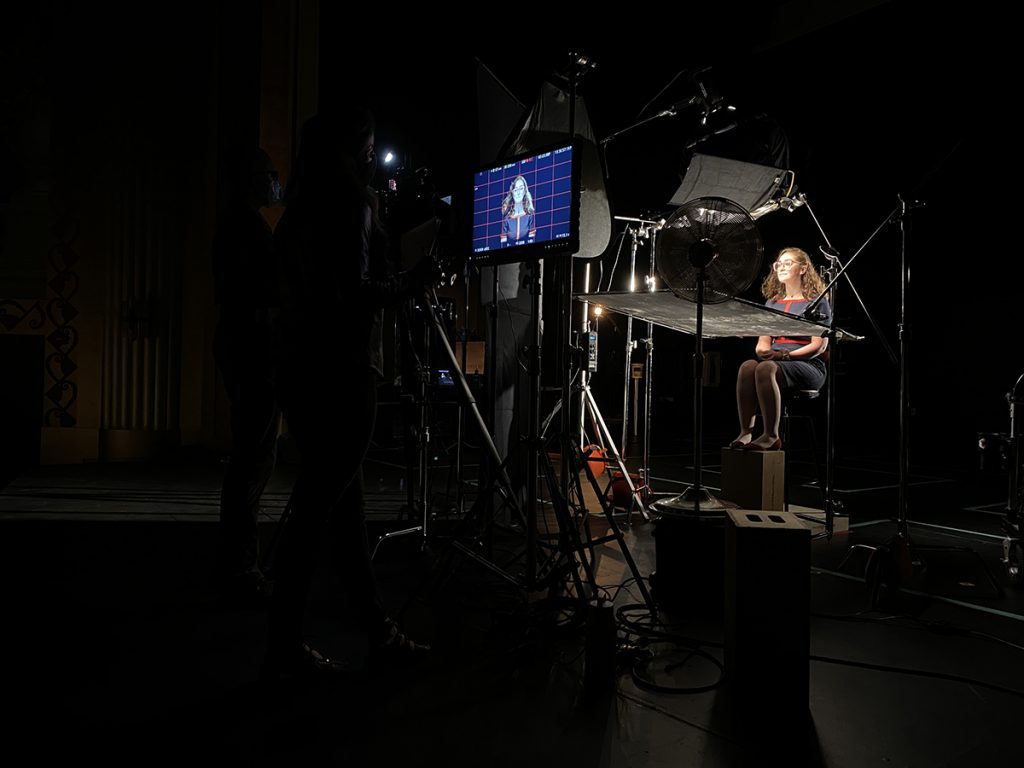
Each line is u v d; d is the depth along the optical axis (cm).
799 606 199
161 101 750
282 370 211
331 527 223
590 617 211
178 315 756
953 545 412
